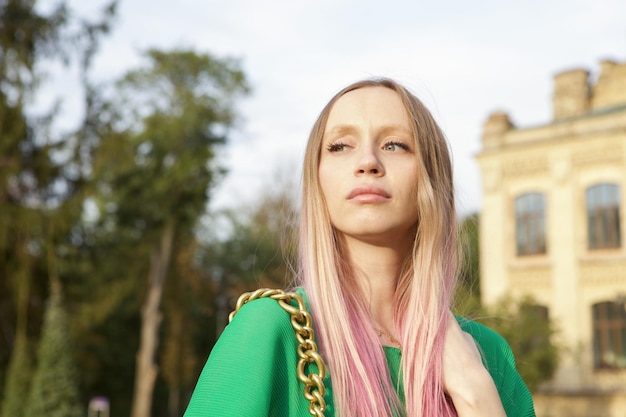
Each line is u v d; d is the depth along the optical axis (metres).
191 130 28.55
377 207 1.16
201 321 37.00
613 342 21.69
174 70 28.39
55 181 22.28
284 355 1.04
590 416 21.31
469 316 1.53
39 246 21.78
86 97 22.69
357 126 1.19
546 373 18.56
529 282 23.33
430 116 1.25
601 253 22.17
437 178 1.22
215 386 0.97
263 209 33.91
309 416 1.04
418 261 1.20
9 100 20.78
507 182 24.06
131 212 29.55
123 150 23.73
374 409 1.07
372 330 1.16
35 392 18.30
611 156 22.30
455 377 1.15
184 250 31.91
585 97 24.05
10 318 21.77
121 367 35.09
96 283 28.55
